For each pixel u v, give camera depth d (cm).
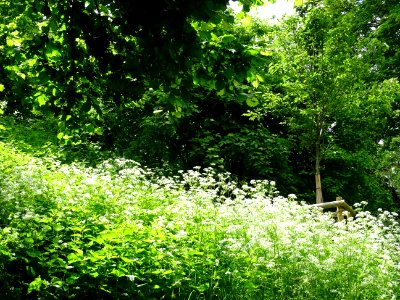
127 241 407
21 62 427
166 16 283
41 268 371
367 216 612
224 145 1056
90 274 350
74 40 360
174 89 355
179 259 416
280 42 979
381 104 969
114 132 1092
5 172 594
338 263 479
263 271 461
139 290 368
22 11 364
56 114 432
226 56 340
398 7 1434
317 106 951
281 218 577
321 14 925
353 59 929
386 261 489
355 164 1252
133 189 686
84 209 496
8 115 1036
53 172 714
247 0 334
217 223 527
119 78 350
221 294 418
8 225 423
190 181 725
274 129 1189
